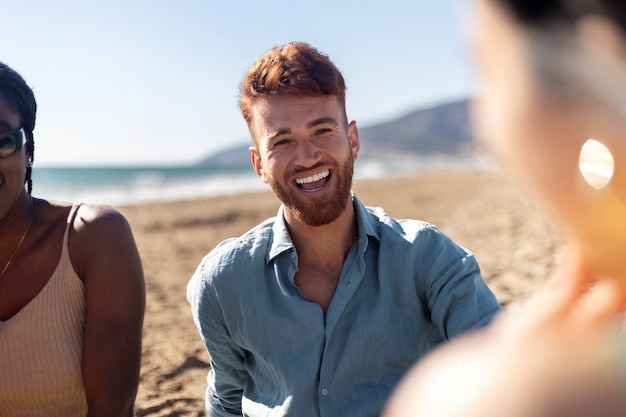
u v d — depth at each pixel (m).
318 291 2.18
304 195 2.12
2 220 2.08
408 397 0.50
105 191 40.38
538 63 0.46
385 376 2.14
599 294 0.50
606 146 0.44
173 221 17.31
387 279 2.14
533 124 0.46
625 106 0.43
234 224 16.08
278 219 2.23
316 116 2.12
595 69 0.44
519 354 0.47
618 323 0.48
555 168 0.46
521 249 7.82
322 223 2.11
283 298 2.16
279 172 2.13
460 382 0.47
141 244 12.62
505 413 0.44
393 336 2.12
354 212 2.21
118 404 2.12
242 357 2.40
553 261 6.56
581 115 0.44
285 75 2.12
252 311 2.19
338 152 2.13
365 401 2.09
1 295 2.13
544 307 0.52
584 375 0.45
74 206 2.23
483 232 10.51
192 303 2.39
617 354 0.46
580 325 0.49
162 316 6.00
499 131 0.48
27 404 2.13
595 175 0.44
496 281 6.15
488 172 47.00
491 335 0.53
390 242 2.15
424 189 27.88
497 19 0.48
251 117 2.25
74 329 2.17
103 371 2.11
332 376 2.10
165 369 4.48
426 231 2.18
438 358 0.52
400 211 16.80
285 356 2.14
